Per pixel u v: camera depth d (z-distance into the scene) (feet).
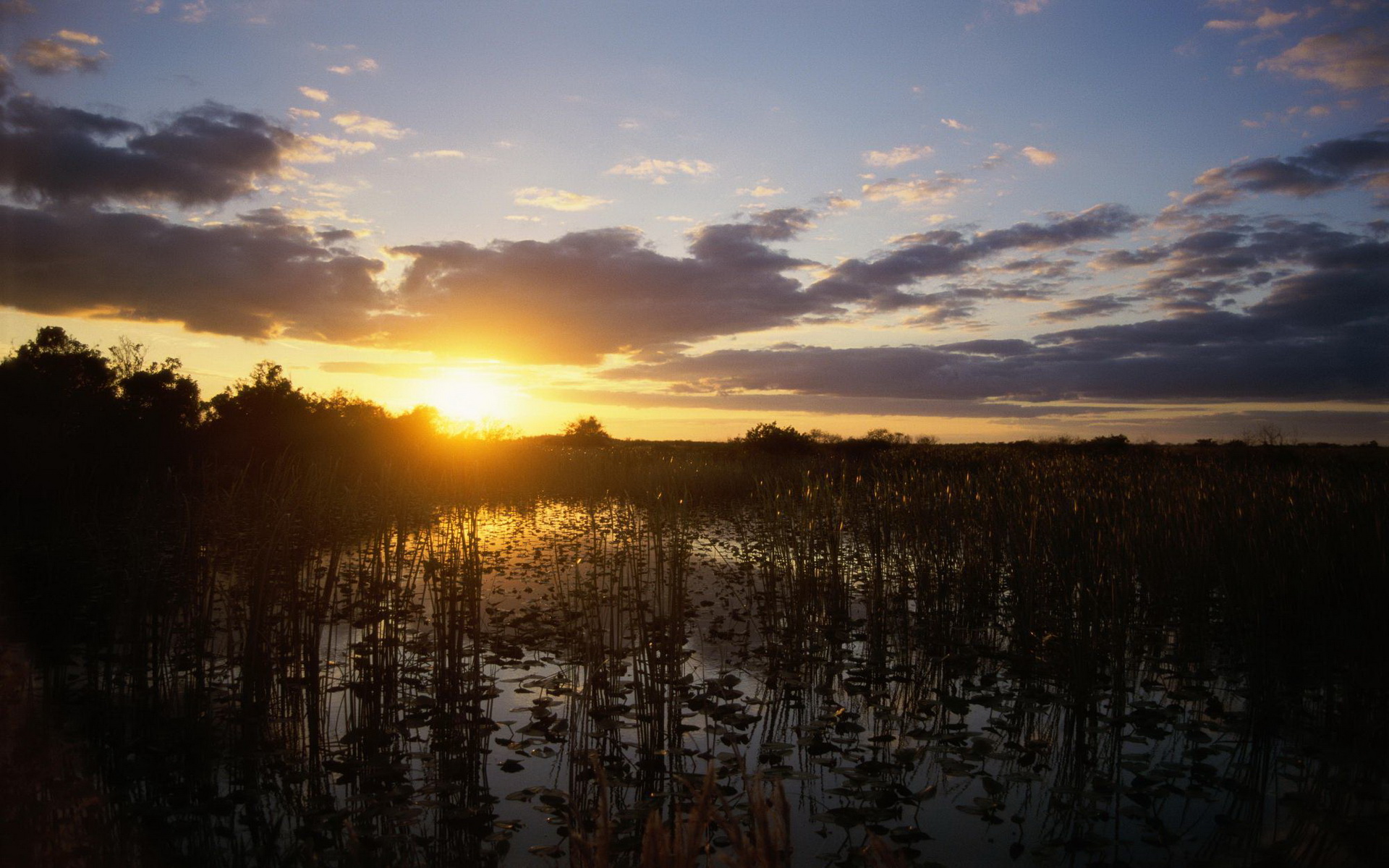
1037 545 26.45
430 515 27.48
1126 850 12.51
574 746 16.99
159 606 22.41
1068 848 12.51
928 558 29.27
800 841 13.15
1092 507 27.17
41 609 25.55
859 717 19.36
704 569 37.11
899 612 28.76
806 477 38.09
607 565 32.22
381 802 14.14
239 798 14.53
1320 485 29.07
